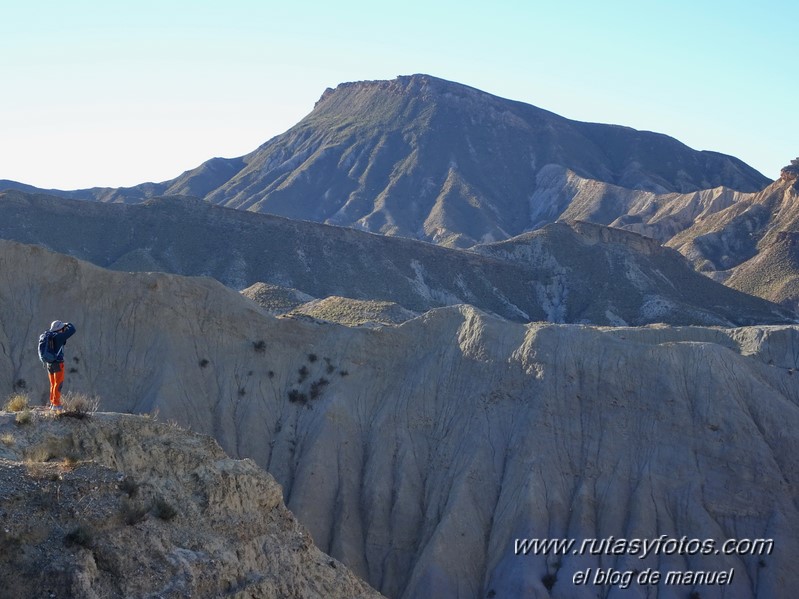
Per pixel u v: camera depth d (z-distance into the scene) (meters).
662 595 66.12
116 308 84.19
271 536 30.98
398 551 72.00
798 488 70.88
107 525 25.66
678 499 70.81
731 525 69.62
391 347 85.44
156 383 80.38
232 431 80.25
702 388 75.62
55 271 84.56
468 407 78.94
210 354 84.75
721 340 96.00
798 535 68.31
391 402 81.44
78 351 81.31
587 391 76.69
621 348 78.69
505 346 81.50
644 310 188.12
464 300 191.62
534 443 74.06
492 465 74.44
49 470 25.92
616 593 65.88
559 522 70.19
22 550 23.92
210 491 29.72
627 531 69.50
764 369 80.62
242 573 28.59
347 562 70.62
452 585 67.25
